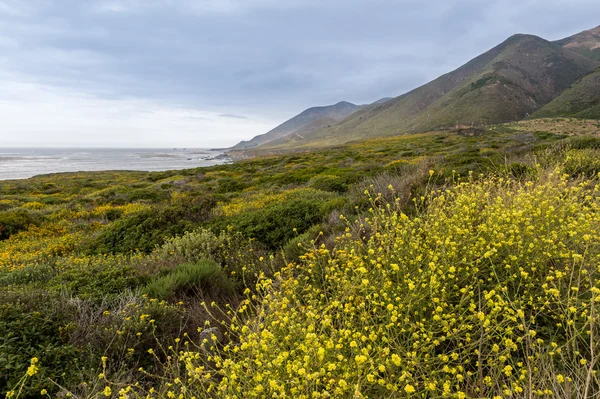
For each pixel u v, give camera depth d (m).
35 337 3.10
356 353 2.14
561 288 2.73
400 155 32.56
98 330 3.33
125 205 18.25
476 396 2.04
